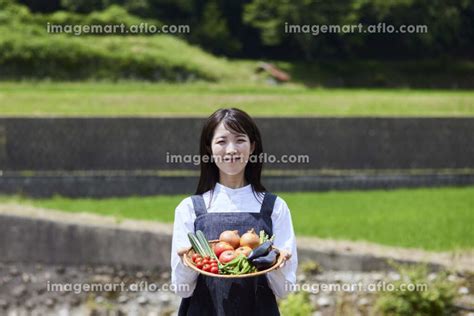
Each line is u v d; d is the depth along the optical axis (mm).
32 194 17016
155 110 21844
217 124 4695
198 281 4633
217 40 43094
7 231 13344
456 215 14375
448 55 44312
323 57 43844
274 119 17672
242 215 4641
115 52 33188
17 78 30750
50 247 13234
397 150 18156
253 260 4320
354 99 24797
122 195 17125
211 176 4805
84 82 31250
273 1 42250
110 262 13016
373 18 42750
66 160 17531
